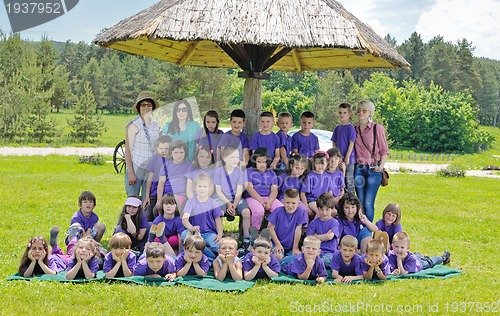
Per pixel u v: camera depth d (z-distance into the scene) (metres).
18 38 39.38
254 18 6.94
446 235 10.48
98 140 40.81
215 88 35.88
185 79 35.16
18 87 38.19
